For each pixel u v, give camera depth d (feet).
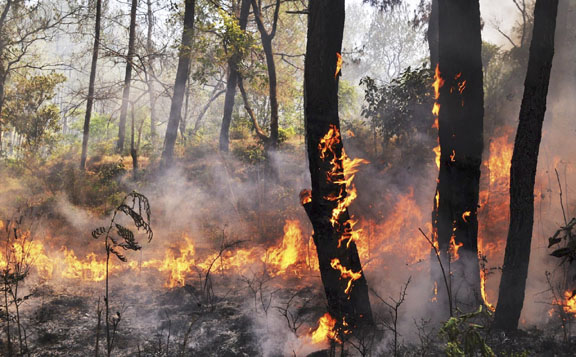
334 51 18.25
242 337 18.92
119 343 18.83
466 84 19.06
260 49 61.57
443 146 19.61
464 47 18.93
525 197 17.07
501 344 16.10
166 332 19.94
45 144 92.22
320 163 18.44
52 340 19.12
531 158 16.92
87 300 24.18
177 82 63.82
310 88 18.43
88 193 56.54
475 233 19.47
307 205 18.99
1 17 84.53
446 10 19.06
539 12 16.55
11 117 91.20
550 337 16.69
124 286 26.99
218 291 25.82
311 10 18.37
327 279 18.60
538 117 16.79
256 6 59.67
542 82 16.65
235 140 78.48
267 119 90.12
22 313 21.98
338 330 17.80
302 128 75.66
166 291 25.79
